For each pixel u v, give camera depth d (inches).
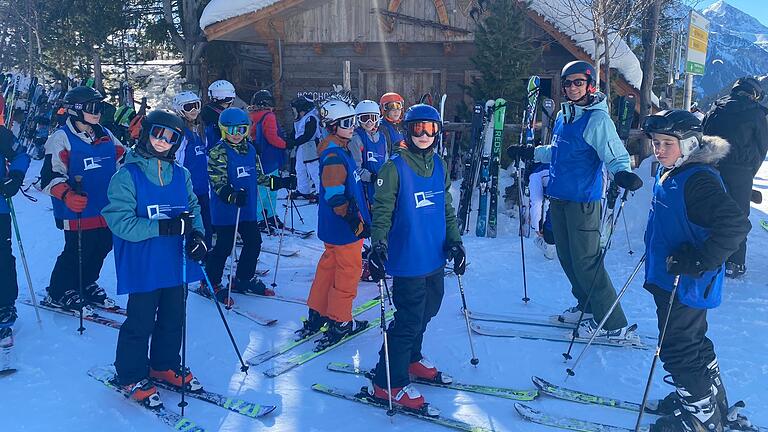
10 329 160.4
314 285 163.3
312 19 451.8
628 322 174.9
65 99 167.0
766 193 354.6
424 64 450.9
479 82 369.7
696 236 105.7
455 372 144.5
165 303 130.7
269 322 175.0
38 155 493.4
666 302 111.0
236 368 147.8
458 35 431.2
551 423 119.4
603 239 240.5
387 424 121.5
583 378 140.7
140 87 653.3
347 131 152.9
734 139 195.5
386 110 191.6
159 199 123.3
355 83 463.2
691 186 104.3
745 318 174.1
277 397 133.1
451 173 368.5
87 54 594.2
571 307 185.2
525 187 302.7
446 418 122.7
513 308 186.7
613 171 146.2
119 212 118.0
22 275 218.5
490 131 281.6
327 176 145.3
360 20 446.0
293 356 153.8
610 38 369.7
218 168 183.0
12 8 686.5
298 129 343.9
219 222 191.3
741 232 99.4
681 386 112.3
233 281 202.2
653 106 384.2
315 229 298.8
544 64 426.9
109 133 181.3
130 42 637.9
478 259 241.3
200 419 123.6
